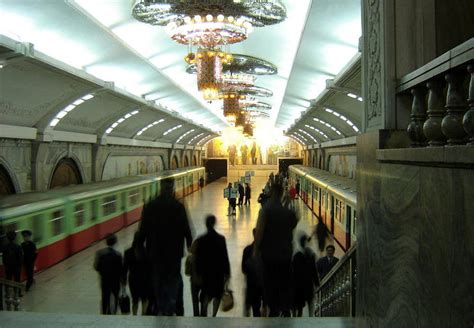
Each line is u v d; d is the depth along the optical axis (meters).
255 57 21.00
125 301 6.62
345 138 27.45
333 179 22.89
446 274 2.08
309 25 11.88
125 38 14.48
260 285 5.43
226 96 23.72
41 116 16.61
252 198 35.50
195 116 37.00
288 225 4.84
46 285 11.68
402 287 2.73
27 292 11.09
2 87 12.56
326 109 21.64
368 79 4.02
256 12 11.37
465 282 1.88
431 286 2.26
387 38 3.44
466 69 2.26
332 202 19.05
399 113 3.42
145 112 24.62
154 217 4.59
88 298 10.62
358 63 11.64
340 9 10.41
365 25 4.13
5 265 10.06
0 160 15.08
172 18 11.45
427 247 2.34
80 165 22.25
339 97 17.84
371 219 3.57
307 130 37.75
